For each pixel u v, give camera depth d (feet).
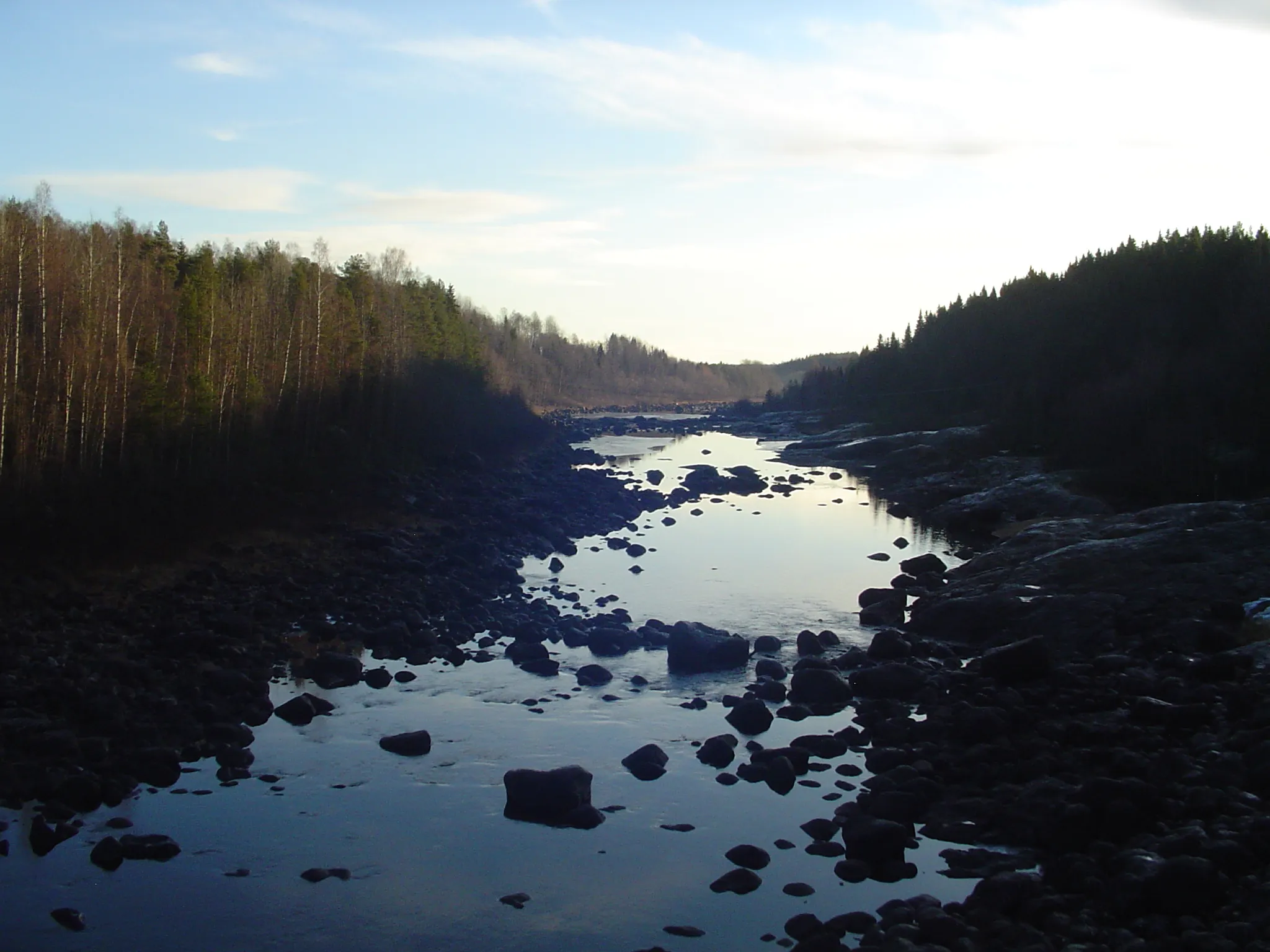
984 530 190.08
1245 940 40.65
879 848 52.70
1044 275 453.17
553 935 46.24
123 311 162.91
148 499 138.51
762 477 291.99
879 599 115.34
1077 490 211.41
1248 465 202.49
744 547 163.22
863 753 69.10
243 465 169.07
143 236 207.82
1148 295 309.01
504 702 79.71
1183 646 84.84
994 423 316.19
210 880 50.49
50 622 94.68
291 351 210.79
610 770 65.67
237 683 78.79
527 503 201.26
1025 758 63.98
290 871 51.67
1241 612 89.61
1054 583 109.29
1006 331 407.64
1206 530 114.42
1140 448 232.73
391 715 75.97
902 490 255.70
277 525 147.74
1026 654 79.10
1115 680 76.59
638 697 81.76
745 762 67.21
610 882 51.08
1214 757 59.06
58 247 153.99
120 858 52.08
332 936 45.93
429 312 325.21
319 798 60.59
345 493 178.09
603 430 516.73
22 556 113.09
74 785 58.39
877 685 81.41
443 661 91.25
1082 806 52.85
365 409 235.81
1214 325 269.64
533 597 119.96
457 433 283.38
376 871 51.80
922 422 392.47
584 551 155.74
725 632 98.84
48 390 140.26
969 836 55.16
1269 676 73.10
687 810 59.72
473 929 46.68
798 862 53.16
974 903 47.29
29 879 50.11
